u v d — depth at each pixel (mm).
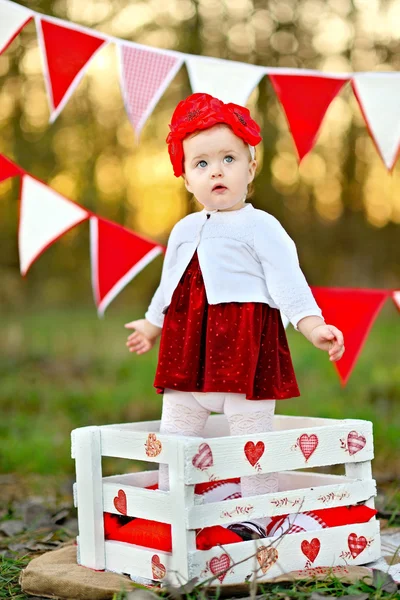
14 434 4871
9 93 8781
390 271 10500
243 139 2133
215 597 1807
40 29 2393
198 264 2141
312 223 10375
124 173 9773
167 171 9531
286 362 2129
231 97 2477
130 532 2016
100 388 6359
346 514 2121
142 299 11547
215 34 8672
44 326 9812
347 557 2086
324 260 10508
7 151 9344
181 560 1827
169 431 2145
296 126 2443
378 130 2439
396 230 10391
